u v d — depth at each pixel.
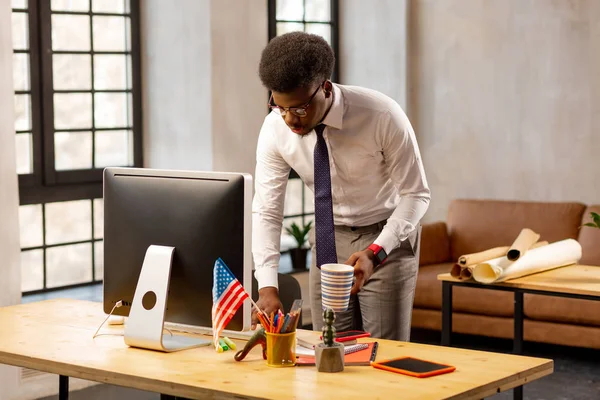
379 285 3.34
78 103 5.77
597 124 6.59
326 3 7.25
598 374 5.46
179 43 5.87
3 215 4.63
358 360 2.56
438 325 6.15
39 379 4.91
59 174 5.67
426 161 7.35
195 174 2.76
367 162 3.24
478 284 4.68
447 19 7.13
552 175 6.80
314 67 2.80
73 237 5.82
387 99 3.21
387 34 7.23
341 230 3.41
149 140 6.08
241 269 2.70
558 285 4.43
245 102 6.01
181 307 2.79
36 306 3.44
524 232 4.86
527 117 6.87
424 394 2.24
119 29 5.95
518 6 6.84
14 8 5.44
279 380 2.39
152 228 2.82
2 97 4.60
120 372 2.49
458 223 6.77
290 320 2.54
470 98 7.10
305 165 3.32
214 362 2.59
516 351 4.66
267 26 6.39
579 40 6.62
